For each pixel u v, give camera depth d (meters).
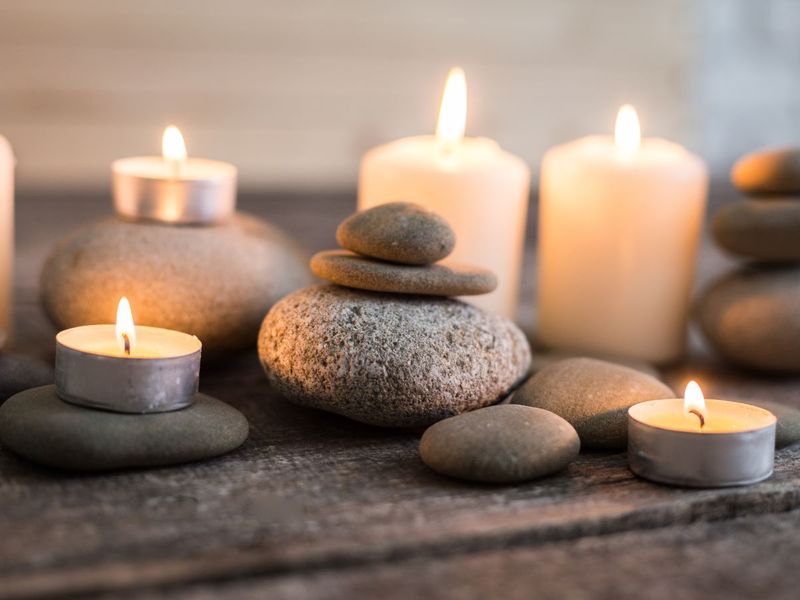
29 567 0.45
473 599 0.45
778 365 0.63
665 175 0.63
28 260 0.76
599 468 0.52
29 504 0.49
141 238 0.59
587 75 1.04
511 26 1.01
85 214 0.84
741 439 0.50
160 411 0.52
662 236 0.64
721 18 1.07
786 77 1.11
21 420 0.51
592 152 0.65
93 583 0.45
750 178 0.64
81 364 0.51
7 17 0.87
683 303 0.65
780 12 1.09
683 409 0.53
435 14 0.98
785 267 0.65
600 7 1.03
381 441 0.55
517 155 1.03
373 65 0.98
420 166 0.62
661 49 1.06
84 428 0.50
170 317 0.58
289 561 0.46
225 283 0.59
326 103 0.97
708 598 0.46
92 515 0.48
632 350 0.64
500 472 0.51
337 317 0.54
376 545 0.47
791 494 0.51
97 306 0.58
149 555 0.46
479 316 0.56
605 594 0.46
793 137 1.12
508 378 0.56
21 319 0.67
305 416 0.57
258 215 0.85
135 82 0.91
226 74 0.94
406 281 0.54
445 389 0.54
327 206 0.90
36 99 0.89
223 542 0.47
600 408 0.54
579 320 0.64
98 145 0.91
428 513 0.49
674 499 0.50
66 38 0.89
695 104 1.08
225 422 0.53
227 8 0.93
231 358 0.61
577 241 0.64
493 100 1.02
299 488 0.51
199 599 0.45
